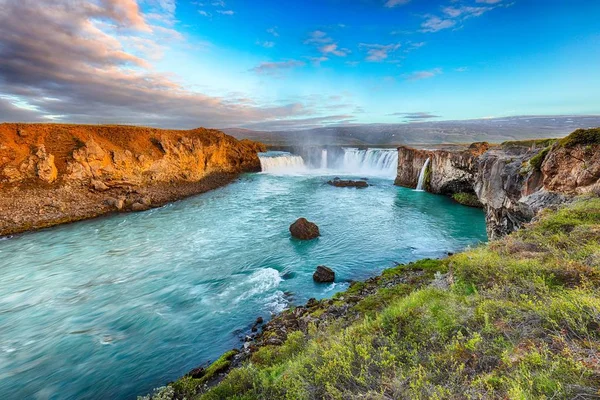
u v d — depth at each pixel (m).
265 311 15.05
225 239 26.47
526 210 14.72
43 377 11.37
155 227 30.38
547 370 3.35
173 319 14.69
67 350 12.77
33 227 29.52
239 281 18.44
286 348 9.02
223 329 13.74
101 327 14.26
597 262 5.88
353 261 21.05
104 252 23.92
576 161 12.31
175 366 11.66
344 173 67.12
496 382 3.56
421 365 4.41
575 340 3.71
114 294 17.31
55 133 40.03
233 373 7.91
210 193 47.47
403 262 20.72
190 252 23.64
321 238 25.92
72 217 32.50
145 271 20.28
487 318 4.84
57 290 17.92
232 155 68.00
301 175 64.44
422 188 46.31
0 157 33.75
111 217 34.12
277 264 20.83
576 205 10.23
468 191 38.53
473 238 25.41
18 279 19.42
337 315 12.16
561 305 4.40
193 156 54.53
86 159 38.28
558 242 7.88
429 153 45.56
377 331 6.19
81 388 10.85
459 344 4.60
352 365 5.01
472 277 7.19
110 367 11.75
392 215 32.94
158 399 8.91
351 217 32.31
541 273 6.07
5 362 12.16
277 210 36.25
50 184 35.47
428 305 6.51
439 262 17.97
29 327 14.40
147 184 45.12
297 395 4.88
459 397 3.54
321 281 17.94
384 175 62.78
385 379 4.27
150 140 49.81
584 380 3.07
